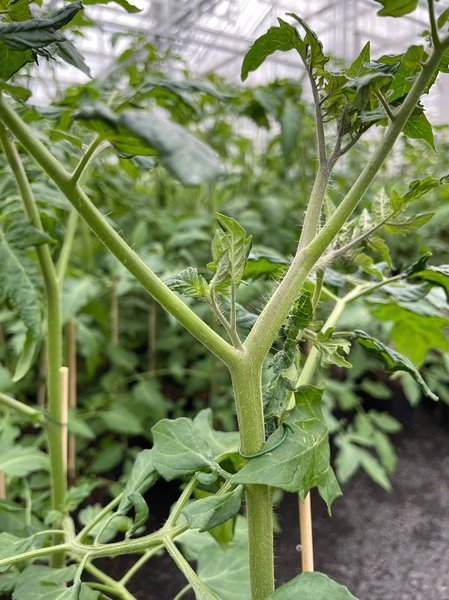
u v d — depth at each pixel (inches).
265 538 8.4
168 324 31.7
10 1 8.8
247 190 36.3
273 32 8.9
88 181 23.4
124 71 27.2
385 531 22.0
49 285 13.2
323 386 8.9
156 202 33.4
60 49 9.7
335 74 8.5
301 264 8.3
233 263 7.7
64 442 13.9
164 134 5.1
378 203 9.7
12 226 11.3
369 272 11.8
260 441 8.2
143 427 26.3
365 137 37.1
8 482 18.2
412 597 17.8
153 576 19.0
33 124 16.0
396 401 33.6
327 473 8.2
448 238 37.1
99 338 24.6
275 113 27.5
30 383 28.6
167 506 23.8
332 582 7.5
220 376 29.4
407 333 15.2
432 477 26.6
